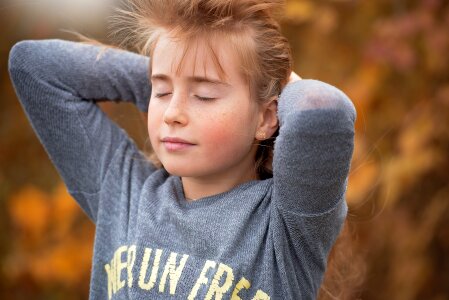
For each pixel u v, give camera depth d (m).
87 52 2.06
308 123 1.54
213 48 1.71
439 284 3.30
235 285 1.69
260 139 1.79
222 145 1.73
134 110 2.69
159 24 1.78
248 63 1.74
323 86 1.60
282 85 1.82
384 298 3.35
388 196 3.06
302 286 1.77
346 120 1.55
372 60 3.06
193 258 1.73
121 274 1.78
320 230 1.71
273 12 1.86
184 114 1.72
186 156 1.73
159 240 1.77
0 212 3.51
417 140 3.02
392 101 3.14
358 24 3.20
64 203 3.31
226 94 1.72
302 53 3.26
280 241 1.72
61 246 3.36
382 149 3.13
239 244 1.73
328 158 1.58
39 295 3.50
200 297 1.69
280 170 1.62
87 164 2.00
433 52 3.04
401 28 3.03
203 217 1.77
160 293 1.72
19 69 2.02
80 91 2.04
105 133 2.01
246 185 1.81
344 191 1.69
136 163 1.98
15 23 3.31
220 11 1.74
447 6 3.09
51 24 3.26
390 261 3.32
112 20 2.10
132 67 2.05
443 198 3.17
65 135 2.01
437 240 3.28
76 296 3.50
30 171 3.55
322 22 3.13
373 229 3.29
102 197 1.94
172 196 1.84
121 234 1.85
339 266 2.25
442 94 3.04
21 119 3.54
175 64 1.72
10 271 3.41
